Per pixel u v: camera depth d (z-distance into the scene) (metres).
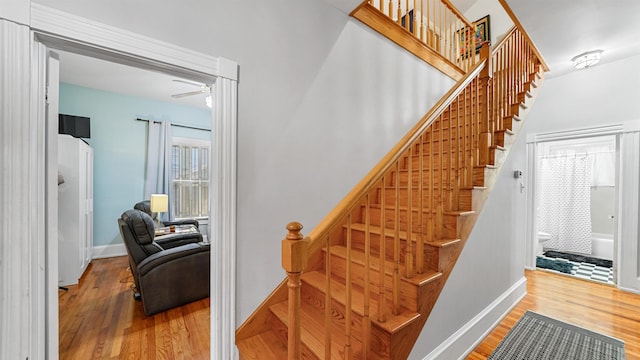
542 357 1.93
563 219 5.01
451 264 1.74
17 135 1.04
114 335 2.09
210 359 1.69
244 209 1.66
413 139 1.50
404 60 2.78
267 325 1.73
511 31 2.63
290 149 1.88
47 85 1.20
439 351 1.66
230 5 1.60
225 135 1.54
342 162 2.21
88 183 3.78
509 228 2.64
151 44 1.32
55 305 1.20
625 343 2.08
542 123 3.69
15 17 1.03
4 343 1.00
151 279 2.39
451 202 1.88
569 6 2.00
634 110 2.96
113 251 4.32
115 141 4.36
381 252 1.38
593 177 4.82
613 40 2.51
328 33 2.12
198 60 1.46
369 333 1.31
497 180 2.40
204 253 2.72
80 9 1.17
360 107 2.35
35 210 1.09
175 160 4.97
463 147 2.10
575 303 2.79
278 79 1.81
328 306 1.18
